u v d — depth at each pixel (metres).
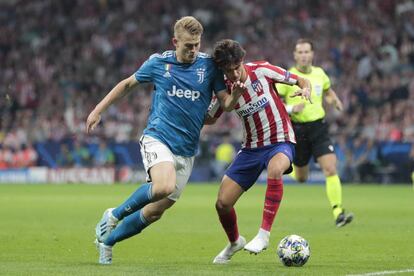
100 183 96.31
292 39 114.12
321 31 112.62
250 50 114.25
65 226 42.59
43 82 114.94
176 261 28.61
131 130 101.06
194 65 26.72
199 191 76.56
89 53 119.12
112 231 27.11
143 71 26.91
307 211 53.81
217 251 31.92
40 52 120.94
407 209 55.59
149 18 123.06
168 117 26.55
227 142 94.38
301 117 43.50
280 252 26.84
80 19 125.75
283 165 28.23
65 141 98.69
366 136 91.00
